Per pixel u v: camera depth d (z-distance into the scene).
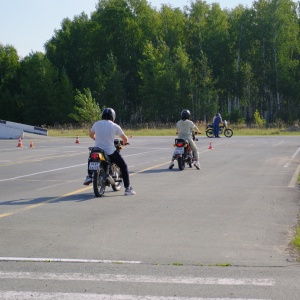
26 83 155.38
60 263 12.09
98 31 152.88
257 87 143.62
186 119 33.16
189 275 11.18
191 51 148.75
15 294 9.95
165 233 15.21
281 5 138.25
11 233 15.27
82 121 126.00
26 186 25.70
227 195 22.47
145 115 141.50
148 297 9.80
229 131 79.81
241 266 11.87
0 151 51.34
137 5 158.88
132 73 152.00
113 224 16.50
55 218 17.48
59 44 170.12
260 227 16.05
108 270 11.54
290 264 12.02
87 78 153.38
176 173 30.84
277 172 31.38
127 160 39.66
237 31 142.38
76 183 26.81
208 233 15.21
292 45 138.00
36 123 154.75
